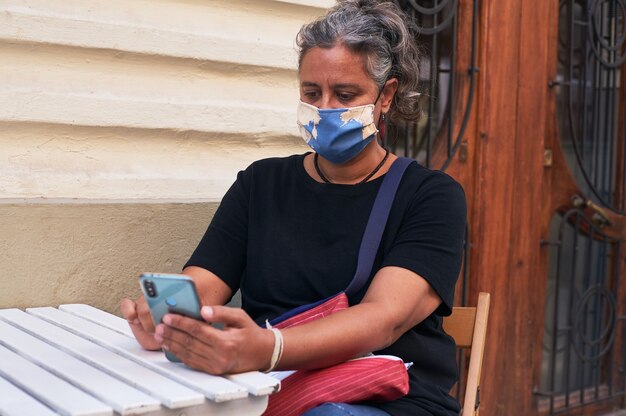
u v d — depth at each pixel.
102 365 1.62
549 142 3.82
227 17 2.68
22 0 2.28
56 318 2.07
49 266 2.24
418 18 3.37
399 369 1.76
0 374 1.60
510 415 3.77
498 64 3.53
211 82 2.66
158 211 2.44
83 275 2.30
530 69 3.66
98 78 2.42
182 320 1.54
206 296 2.08
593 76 4.05
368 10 2.05
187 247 2.51
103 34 2.40
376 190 2.05
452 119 3.42
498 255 3.62
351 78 1.96
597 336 4.23
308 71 1.99
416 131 3.47
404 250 1.92
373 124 2.00
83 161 2.40
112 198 2.45
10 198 2.26
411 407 1.87
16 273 2.20
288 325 1.88
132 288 2.40
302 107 2.02
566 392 4.06
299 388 1.74
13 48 2.27
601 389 4.28
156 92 2.53
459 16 3.42
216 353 1.53
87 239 2.30
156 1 2.52
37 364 1.67
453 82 3.40
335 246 2.03
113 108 2.43
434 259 1.91
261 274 2.08
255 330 1.59
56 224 2.25
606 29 4.06
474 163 3.53
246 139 2.74
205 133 2.63
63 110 2.34
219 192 2.67
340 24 1.98
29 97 2.29
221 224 2.17
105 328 1.97
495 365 3.66
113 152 2.46
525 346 3.80
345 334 1.71
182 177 2.58
